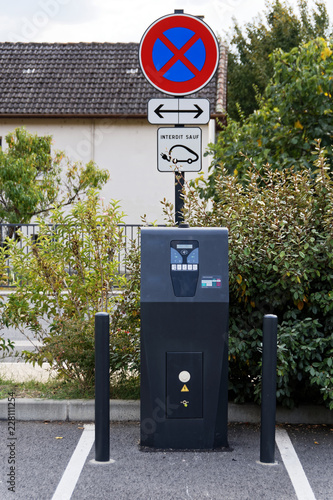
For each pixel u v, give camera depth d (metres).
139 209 20.98
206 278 4.59
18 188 15.08
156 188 20.97
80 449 4.66
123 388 5.65
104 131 20.98
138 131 20.94
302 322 5.06
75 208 5.75
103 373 4.40
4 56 23.14
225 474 4.23
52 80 21.89
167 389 4.59
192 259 4.59
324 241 5.02
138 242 5.72
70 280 5.73
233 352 5.05
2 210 15.34
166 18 6.04
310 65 6.98
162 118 6.08
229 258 5.03
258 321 5.26
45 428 5.12
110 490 3.97
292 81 7.02
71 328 5.44
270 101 7.38
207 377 4.60
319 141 5.35
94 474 4.21
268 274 5.19
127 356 5.54
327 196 5.07
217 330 4.57
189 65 6.05
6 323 5.85
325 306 5.09
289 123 7.04
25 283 5.84
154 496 3.88
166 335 4.57
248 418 5.35
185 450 4.62
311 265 5.05
